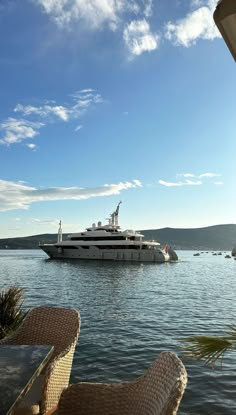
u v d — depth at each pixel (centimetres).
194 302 2353
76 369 917
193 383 814
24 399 330
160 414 200
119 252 7706
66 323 407
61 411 288
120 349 1111
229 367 918
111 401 276
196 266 8244
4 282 3875
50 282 3925
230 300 2461
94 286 3534
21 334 420
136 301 2422
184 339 257
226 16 185
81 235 7894
